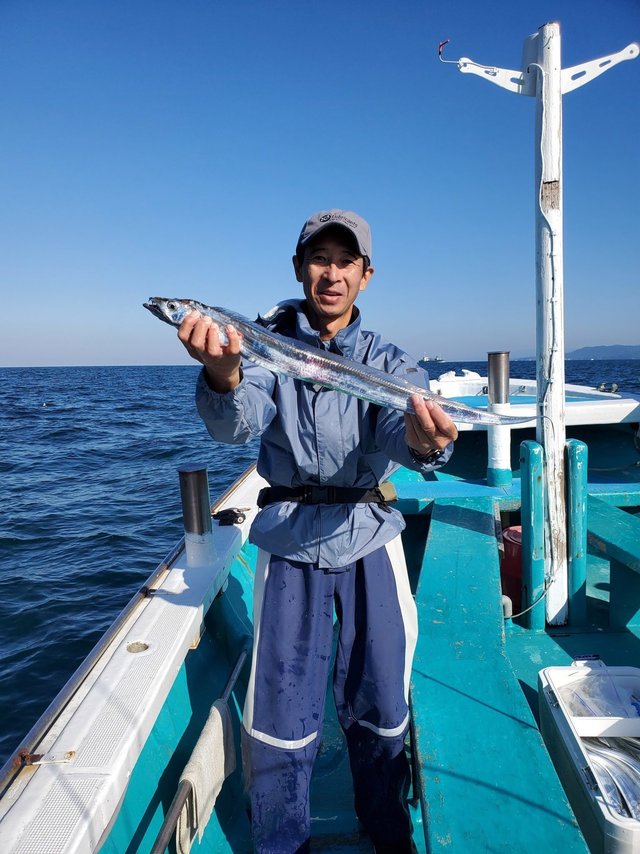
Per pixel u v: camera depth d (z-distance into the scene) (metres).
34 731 1.71
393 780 1.91
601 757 2.11
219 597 2.90
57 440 21.41
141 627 2.31
